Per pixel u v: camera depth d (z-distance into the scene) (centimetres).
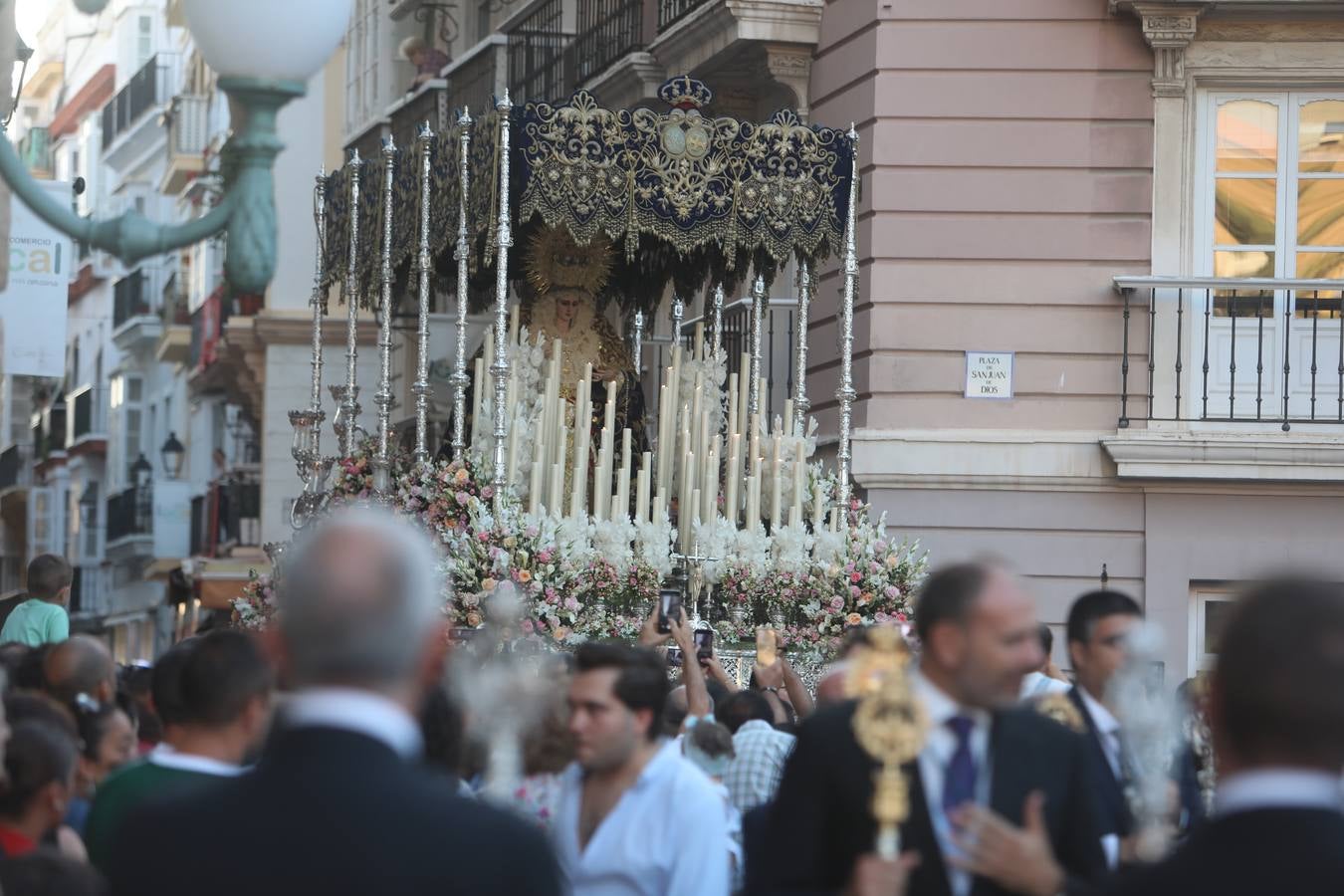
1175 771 923
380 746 518
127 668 1341
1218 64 2172
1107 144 2180
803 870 723
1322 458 2112
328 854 502
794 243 1864
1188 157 2178
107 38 7544
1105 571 2092
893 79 2197
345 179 2042
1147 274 2173
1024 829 729
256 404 4112
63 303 2134
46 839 845
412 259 1870
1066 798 746
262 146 879
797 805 728
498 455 1733
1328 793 537
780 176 1850
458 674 740
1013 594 738
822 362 2291
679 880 866
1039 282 2178
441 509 1722
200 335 5116
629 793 879
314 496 1942
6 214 1552
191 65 5678
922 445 2166
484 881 503
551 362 1864
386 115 3512
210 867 505
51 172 7425
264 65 869
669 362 2258
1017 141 2186
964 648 734
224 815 512
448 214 1828
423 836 504
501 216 1747
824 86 2297
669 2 2538
